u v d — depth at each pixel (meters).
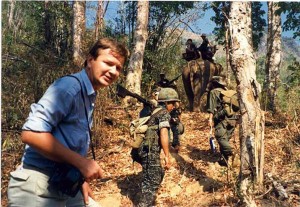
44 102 2.09
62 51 14.52
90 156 6.77
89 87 2.28
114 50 2.30
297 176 4.97
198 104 10.99
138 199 5.08
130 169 6.05
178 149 6.28
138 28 11.95
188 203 4.75
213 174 5.44
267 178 4.57
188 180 5.34
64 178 2.16
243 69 4.35
